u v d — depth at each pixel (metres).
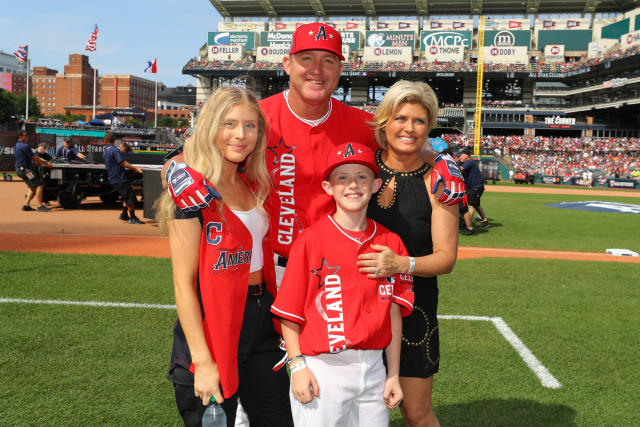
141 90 166.88
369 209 2.59
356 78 69.12
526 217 16.20
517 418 3.21
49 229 10.48
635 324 5.09
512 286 6.60
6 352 3.98
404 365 2.51
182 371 2.13
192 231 2.00
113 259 7.58
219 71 66.56
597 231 12.89
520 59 64.25
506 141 60.56
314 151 2.69
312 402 2.21
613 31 62.34
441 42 65.25
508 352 4.29
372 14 71.44
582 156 55.69
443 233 2.44
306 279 2.22
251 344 2.27
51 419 3.04
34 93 154.62
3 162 28.55
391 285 2.26
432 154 2.66
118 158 11.22
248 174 2.28
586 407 3.38
